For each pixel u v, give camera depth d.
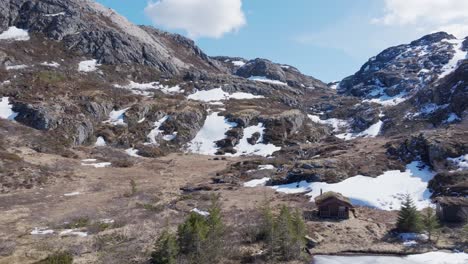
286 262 31.58
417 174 55.66
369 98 144.88
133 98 105.25
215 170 72.00
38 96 88.06
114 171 66.44
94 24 135.25
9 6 123.69
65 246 31.78
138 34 151.88
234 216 42.81
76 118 84.25
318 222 41.84
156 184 60.16
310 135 103.50
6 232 34.78
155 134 91.88
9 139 69.06
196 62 172.75
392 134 96.94
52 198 48.28
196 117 100.44
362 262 32.50
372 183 53.91
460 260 32.38
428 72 146.38
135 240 33.94
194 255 29.36
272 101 134.50
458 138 59.97
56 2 134.62
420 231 38.19
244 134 98.75
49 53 114.75
